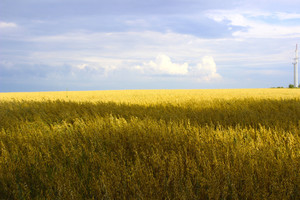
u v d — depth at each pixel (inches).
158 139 176.6
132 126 213.0
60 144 181.9
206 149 148.9
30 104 404.2
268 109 339.3
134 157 149.5
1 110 350.0
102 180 113.7
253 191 106.3
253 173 120.6
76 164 143.5
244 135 184.7
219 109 331.6
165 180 118.6
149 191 109.0
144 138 177.0
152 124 214.2
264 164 125.7
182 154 147.4
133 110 312.0
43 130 223.5
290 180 110.7
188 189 107.3
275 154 149.3
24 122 274.4
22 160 151.2
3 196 116.6
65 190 108.0
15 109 355.9
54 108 349.1
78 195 109.3
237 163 128.6
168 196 104.3
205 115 280.2
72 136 196.2
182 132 185.8
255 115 273.7
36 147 176.2
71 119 278.7
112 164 132.1
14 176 130.5
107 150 161.9
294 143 161.6
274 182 109.6
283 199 100.3
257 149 146.3
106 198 105.2
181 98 538.9
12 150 167.3
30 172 137.3
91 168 137.0
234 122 253.9
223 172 118.8
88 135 197.0
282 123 230.8
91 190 114.0
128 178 119.6
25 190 117.2
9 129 241.3
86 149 163.5
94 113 292.8
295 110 318.3
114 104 382.0
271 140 169.2
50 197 109.8
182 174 121.3
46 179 125.9
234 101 429.7
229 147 153.6
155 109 331.6
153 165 132.0
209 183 111.4
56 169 136.2
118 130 202.2
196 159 142.3
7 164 143.6
